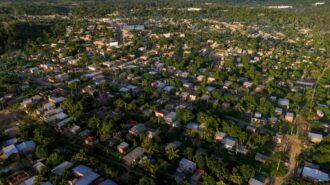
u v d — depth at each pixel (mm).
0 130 148125
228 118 169125
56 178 113812
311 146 143125
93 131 148625
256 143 144750
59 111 167250
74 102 170500
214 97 189125
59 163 124312
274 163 130500
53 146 137625
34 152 133125
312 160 132625
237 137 146250
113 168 121312
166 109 172750
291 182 115875
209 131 146625
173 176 120250
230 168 127062
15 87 194125
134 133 146000
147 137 140500
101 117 161750
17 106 174875
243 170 119812
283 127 163375
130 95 182000
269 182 121062
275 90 198875
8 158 127750
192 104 183625
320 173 123375
